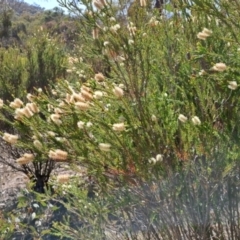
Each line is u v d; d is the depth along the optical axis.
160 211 2.37
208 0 2.16
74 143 2.24
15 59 6.90
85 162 2.24
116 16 2.51
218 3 2.16
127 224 2.68
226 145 2.22
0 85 6.43
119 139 2.19
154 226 2.55
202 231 2.39
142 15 2.57
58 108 2.31
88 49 2.63
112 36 2.37
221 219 2.44
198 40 2.47
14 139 2.26
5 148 5.41
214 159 2.23
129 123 2.23
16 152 5.36
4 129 5.43
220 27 2.48
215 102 2.29
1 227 3.55
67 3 2.43
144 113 2.28
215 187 2.30
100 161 2.25
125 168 2.25
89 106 2.23
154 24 2.66
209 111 2.32
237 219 2.44
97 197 2.84
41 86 6.80
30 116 2.27
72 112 2.23
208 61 2.29
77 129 2.22
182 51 2.50
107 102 2.39
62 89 2.96
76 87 2.91
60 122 2.26
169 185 2.30
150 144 2.26
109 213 2.91
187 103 2.36
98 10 2.38
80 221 3.28
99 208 2.70
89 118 2.26
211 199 2.33
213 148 2.22
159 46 2.58
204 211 2.36
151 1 2.69
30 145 2.27
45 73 6.82
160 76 2.50
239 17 2.18
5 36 18.38
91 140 2.23
